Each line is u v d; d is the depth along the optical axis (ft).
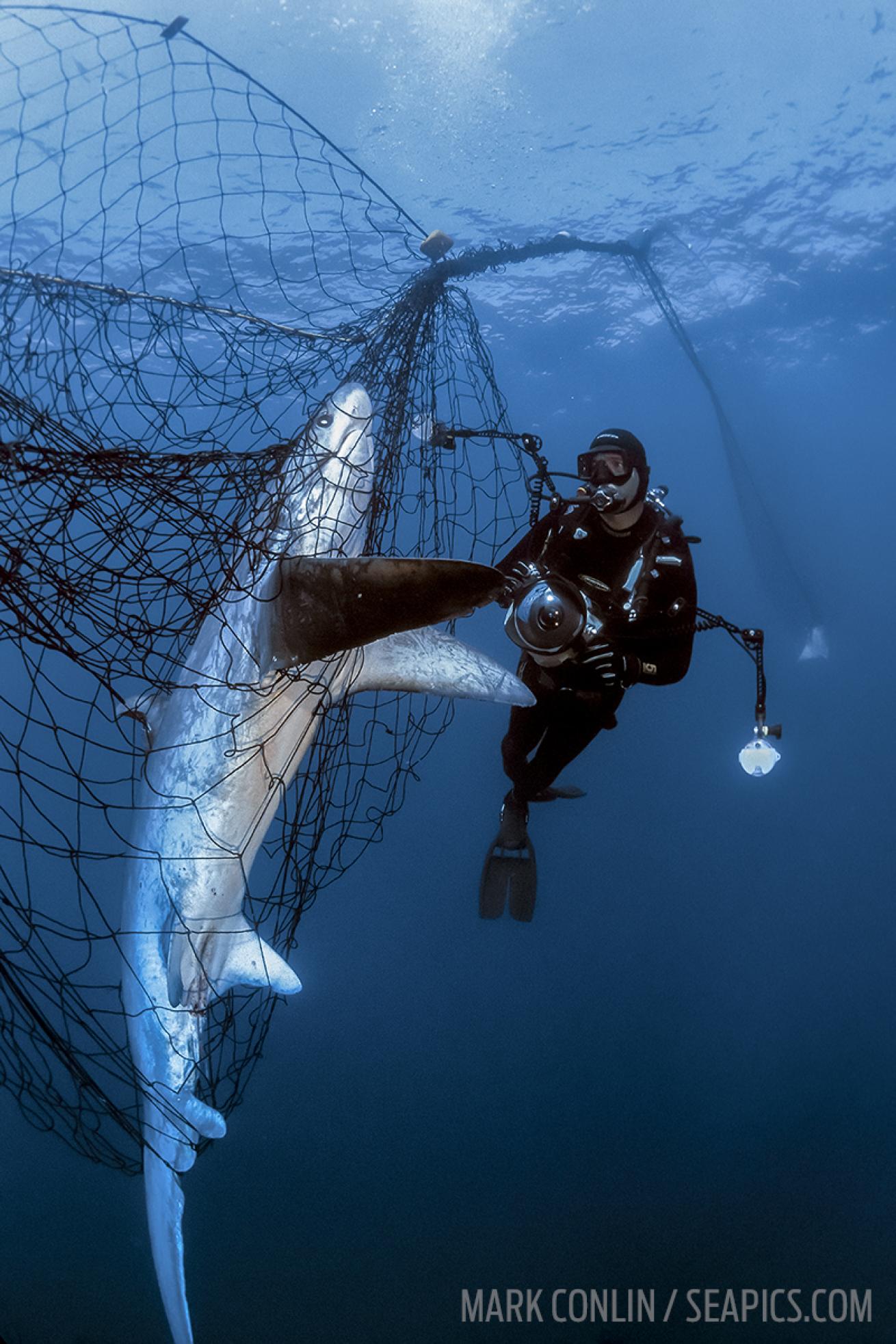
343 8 42.22
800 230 56.70
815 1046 36.58
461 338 14.11
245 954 10.32
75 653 7.68
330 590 7.58
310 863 11.03
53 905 46.70
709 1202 28.19
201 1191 29.43
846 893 47.44
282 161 46.55
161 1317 24.48
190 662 9.92
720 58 45.32
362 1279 25.50
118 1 39.27
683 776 58.75
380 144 47.57
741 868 50.42
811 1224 26.84
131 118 43.11
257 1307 24.72
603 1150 30.99
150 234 49.52
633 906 46.93
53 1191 28.71
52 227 48.08
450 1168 30.32
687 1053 36.76
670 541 13.23
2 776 56.54
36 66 37.58
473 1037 38.19
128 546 7.73
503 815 16.08
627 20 43.39
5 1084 9.41
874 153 50.55
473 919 46.29
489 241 54.95
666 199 53.47
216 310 10.39
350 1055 36.86
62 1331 24.06
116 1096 24.52
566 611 12.67
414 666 10.55
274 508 8.93
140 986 9.74
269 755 9.93
